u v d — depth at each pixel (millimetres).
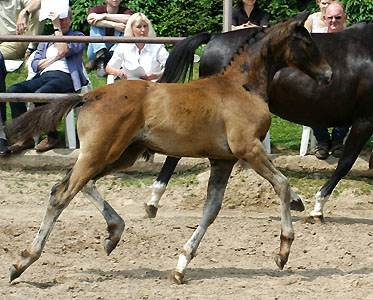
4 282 7723
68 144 12914
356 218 11398
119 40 12164
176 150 7914
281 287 7785
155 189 10727
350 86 10672
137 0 18109
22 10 15766
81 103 7758
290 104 10930
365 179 12672
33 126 7684
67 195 7543
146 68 12688
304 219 10922
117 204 11914
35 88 12750
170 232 9984
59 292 7383
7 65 15438
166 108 7695
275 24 8312
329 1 12836
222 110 7844
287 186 7996
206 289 7664
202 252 9195
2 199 11805
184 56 9883
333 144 12773
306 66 8398
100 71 15945
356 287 7855
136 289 7578
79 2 18000
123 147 7660
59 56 12789
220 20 18188
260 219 10914
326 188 10820
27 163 12508
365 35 10852
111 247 8141
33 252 7578
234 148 7883
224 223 10523
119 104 7590
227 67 8164
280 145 13734
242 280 8039
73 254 9000
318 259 9000
